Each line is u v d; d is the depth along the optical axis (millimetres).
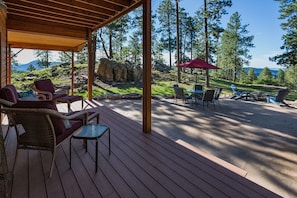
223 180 2086
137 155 2682
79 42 7789
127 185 1953
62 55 22438
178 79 15305
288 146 3449
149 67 3666
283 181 2281
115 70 14125
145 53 3639
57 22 6094
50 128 2070
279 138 3883
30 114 1972
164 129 4441
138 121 5035
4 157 1729
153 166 2369
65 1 4305
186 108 7055
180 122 5090
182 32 24172
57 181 2004
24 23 5547
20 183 1955
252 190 1924
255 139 3811
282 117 5793
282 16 13836
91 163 2412
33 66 24469
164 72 19828
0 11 4008
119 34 18938
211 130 4395
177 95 7977
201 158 2625
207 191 1876
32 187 1893
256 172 2508
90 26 6641
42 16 5453
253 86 17875
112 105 7254
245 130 4414
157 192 1846
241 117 5734
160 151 2836
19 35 6207
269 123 5070
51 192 1821
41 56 24172
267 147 3396
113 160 2512
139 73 15109
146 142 3195
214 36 14047
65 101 5371
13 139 3166
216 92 7773
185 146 3053
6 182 1747
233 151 3211
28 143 2162
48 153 2676
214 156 2883
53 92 6016
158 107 7207
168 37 23516
